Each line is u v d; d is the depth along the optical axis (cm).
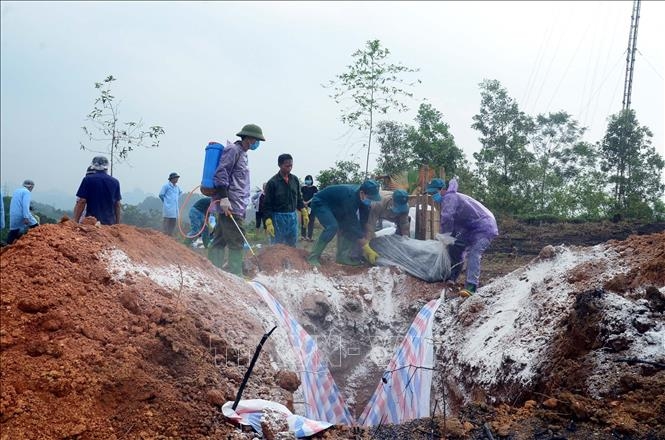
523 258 1377
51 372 559
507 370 729
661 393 572
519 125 2083
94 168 922
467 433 608
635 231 1630
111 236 791
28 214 1225
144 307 687
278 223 1102
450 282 1088
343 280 1095
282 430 593
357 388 954
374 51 1670
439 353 930
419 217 1220
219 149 960
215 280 862
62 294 639
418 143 1806
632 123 1891
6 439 503
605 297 662
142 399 579
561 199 1934
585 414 586
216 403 609
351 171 1781
